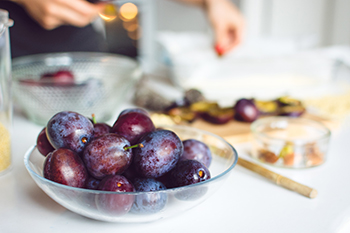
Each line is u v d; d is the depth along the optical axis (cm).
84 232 43
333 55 132
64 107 76
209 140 54
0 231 43
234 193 52
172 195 41
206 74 113
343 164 61
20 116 86
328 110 91
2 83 55
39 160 48
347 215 47
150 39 267
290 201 50
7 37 56
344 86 115
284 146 59
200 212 47
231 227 44
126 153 42
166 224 45
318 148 60
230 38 127
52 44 118
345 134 75
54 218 46
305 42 153
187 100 90
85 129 44
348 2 186
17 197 50
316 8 201
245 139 72
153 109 90
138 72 85
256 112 80
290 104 85
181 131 56
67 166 41
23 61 94
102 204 39
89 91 76
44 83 72
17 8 109
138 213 41
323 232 44
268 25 226
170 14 249
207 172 43
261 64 118
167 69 125
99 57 101
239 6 233
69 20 82
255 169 56
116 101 81
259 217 46
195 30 241
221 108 84
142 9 254
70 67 100
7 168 57
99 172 41
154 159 42
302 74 120
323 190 53
